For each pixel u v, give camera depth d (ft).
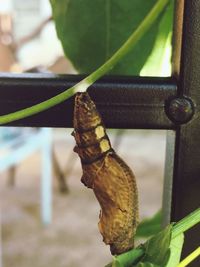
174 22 0.28
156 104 0.26
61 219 2.50
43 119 0.26
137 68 0.35
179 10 0.26
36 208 2.60
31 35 1.82
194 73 0.26
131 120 0.26
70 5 0.34
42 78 0.26
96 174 0.23
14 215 2.54
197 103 0.26
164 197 0.30
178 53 0.26
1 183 2.94
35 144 2.28
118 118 0.26
